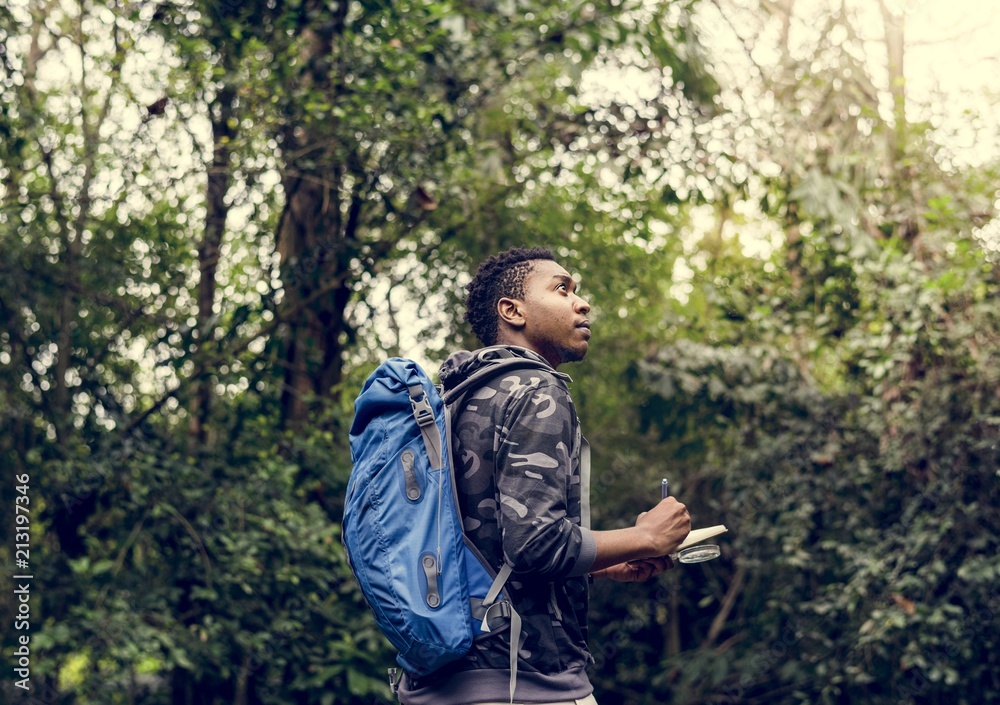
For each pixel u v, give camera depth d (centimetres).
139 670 637
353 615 644
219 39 583
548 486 145
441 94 636
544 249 178
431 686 148
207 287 652
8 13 558
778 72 734
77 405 638
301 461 656
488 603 145
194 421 651
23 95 591
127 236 640
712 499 848
